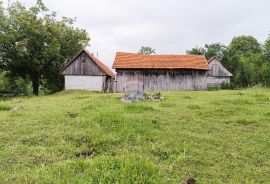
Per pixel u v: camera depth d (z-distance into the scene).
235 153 9.91
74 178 6.71
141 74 46.72
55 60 52.84
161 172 7.47
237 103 20.89
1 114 15.17
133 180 6.51
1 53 46.75
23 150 9.15
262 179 8.01
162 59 48.25
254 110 17.88
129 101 20.69
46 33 48.66
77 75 49.66
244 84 56.56
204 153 9.66
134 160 7.30
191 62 47.84
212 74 65.44
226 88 54.09
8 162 8.16
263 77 53.03
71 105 19.31
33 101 24.56
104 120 12.37
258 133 12.62
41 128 11.84
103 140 10.14
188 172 8.12
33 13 49.34
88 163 7.40
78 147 9.71
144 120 12.97
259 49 97.44
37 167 7.71
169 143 10.46
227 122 14.59
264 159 9.59
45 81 60.28
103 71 49.28
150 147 9.85
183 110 17.05
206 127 13.34
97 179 6.61
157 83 46.69
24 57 47.38
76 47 56.75
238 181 7.78
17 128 11.79
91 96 26.19
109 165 7.16
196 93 29.98
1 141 10.09
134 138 10.66
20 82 58.59
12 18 47.38
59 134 10.88
